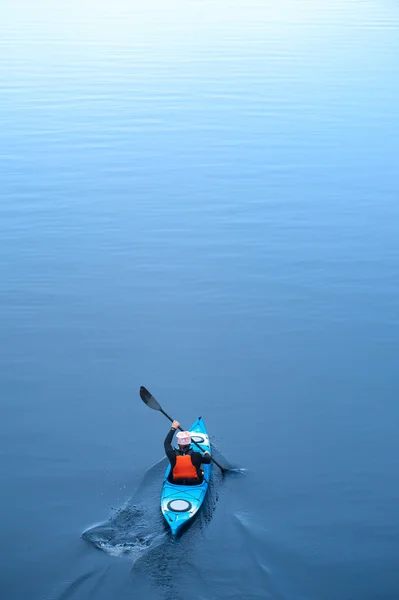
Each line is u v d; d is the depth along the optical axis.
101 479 14.03
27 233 26.16
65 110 41.62
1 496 13.60
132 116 40.47
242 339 19.34
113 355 18.64
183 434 13.46
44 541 12.34
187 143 36.06
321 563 11.80
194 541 12.18
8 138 36.84
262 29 64.69
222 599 10.97
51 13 75.81
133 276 23.03
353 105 41.69
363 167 32.38
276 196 29.50
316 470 14.20
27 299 21.56
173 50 56.50
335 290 22.02
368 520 12.85
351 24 66.62
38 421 16.00
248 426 15.70
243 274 23.12
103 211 28.14
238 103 42.56
